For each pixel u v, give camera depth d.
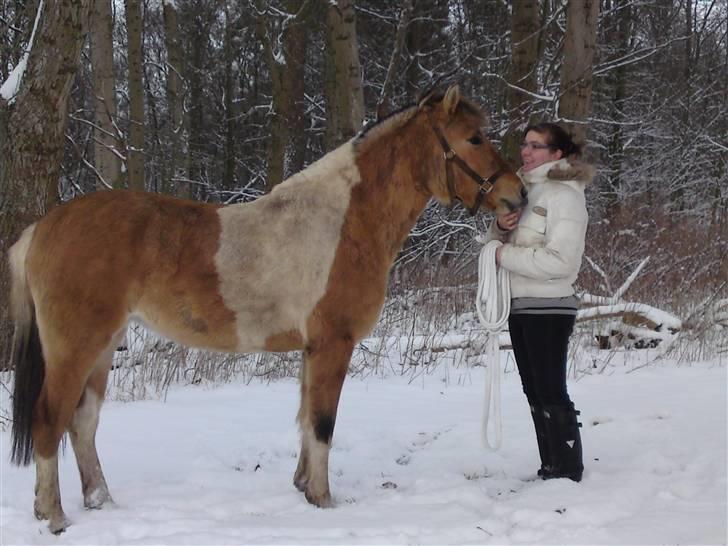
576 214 3.98
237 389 6.54
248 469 4.66
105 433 5.12
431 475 4.39
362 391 6.56
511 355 7.88
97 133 10.97
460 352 8.02
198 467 4.51
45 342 3.66
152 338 7.25
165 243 3.74
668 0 17.45
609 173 15.73
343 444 5.12
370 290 3.96
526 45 10.62
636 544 3.04
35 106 6.47
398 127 4.11
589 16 9.28
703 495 3.76
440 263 11.02
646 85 17.20
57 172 6.74
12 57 8.82
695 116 18.12
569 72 9.44
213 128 22.17
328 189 4.00
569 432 4.13
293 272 3.82
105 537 3.36
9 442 4.78
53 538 3.44
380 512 3.70
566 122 9.29
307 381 4.11
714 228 11.12
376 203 4.03
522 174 4.23
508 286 4.17
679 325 8.31
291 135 14.73
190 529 3.44
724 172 17.14
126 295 3.70
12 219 6.47
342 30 9.41
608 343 8.52
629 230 10.41
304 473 4.14
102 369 3.91
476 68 13.72
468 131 4.01
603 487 3.95
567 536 3.15
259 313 3.83
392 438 5.22
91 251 3.64
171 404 5.94
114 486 4.18
